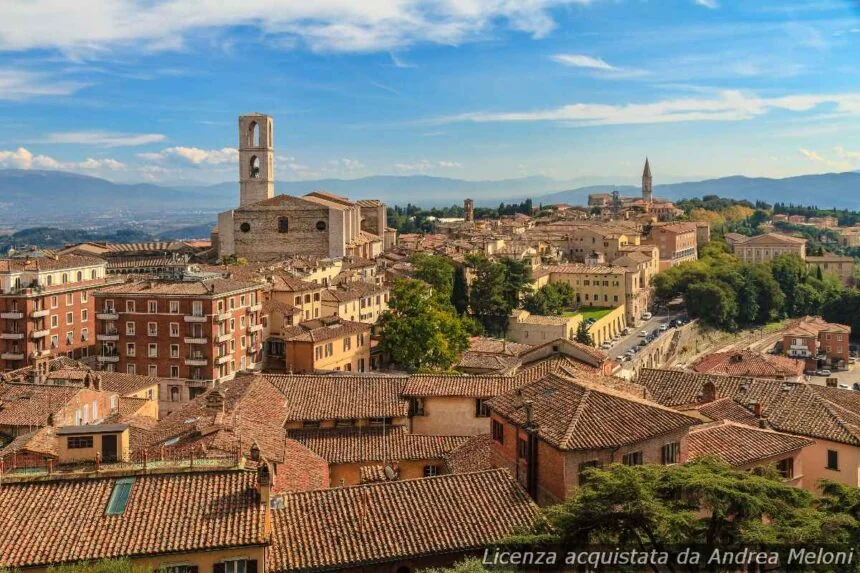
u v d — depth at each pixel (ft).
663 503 145.48
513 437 192.13
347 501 166.20
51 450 201.98
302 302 541.75
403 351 481.46
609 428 176.55
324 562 148.97
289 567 147.43
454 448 236.43
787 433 228.22
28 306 511.40
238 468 160.25
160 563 140.15
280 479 186.60
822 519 143.02
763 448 204.23
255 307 493.77
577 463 170.60
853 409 255.50
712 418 232.73
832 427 226.58
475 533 157.28
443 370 433.89
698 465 157.79
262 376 267.18
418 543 154.30
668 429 178.09
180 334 459.32
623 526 145.38
